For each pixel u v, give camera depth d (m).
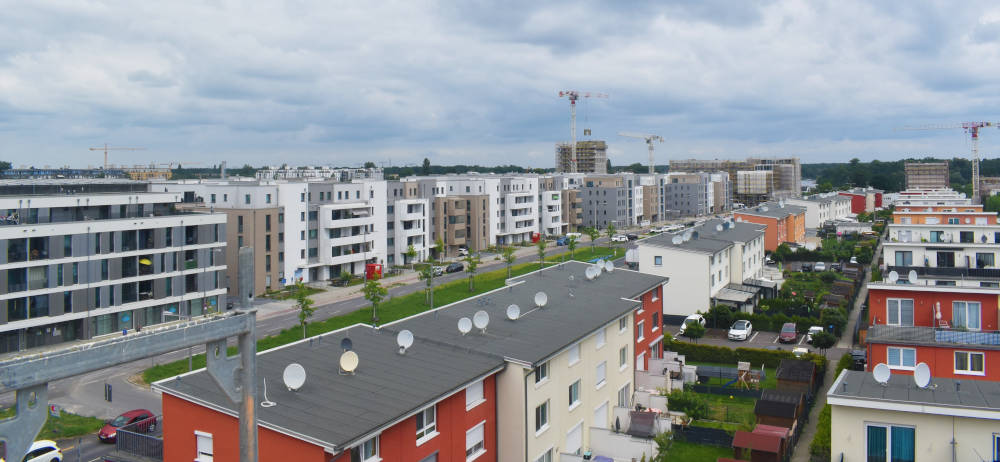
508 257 119.12
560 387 39.75
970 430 28.16
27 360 12.39
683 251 80.75
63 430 48.31
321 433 25.98
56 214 76.06
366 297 81.31
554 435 39.12
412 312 88.50
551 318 44.16
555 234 183.25
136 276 79.81
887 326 47.06
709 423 48.09
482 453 35.34
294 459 26.36
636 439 41.62
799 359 58.09
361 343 36.84
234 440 28.39
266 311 89.56
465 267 125.50
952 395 29.92
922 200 156.00
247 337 15.80
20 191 83.88
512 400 36.03
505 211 162.12
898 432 29.30
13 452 12.37
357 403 29.05
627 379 50.12
